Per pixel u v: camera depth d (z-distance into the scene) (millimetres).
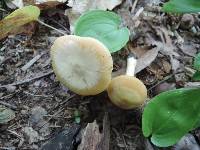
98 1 245
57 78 205
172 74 217
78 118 194
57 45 184
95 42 179
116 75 213
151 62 219
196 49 233
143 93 183
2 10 247
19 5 246
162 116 175
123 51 224
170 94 175
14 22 222
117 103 190
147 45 229
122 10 248
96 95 204
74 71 185
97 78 181
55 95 205
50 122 194
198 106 172
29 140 187
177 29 243
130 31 233
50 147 179
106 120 190
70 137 181
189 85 211
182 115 173
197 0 172
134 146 187
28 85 209
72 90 193
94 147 172
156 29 238
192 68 219
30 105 200
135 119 196
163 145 172
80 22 209
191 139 187
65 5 248
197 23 248
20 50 225
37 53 224
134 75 211
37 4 239
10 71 215
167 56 225
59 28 240
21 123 193
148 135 177
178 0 174
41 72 215
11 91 206
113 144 188
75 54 180
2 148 184
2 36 226
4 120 193
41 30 236
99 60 178
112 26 211
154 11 249
